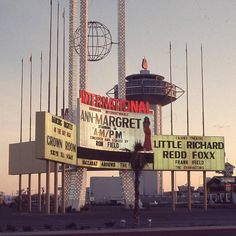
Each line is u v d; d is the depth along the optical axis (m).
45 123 55.56
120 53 81.31
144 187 161.12
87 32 78.06
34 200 126.50
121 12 82.25
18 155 80.19
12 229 41.06
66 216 58.78
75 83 75.81
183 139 77.75
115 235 36.94
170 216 63.00
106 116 70.69
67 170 73.94
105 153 70.12
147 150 74.81
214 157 78.81
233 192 121.75
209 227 43.47
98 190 116.81
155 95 152.50
